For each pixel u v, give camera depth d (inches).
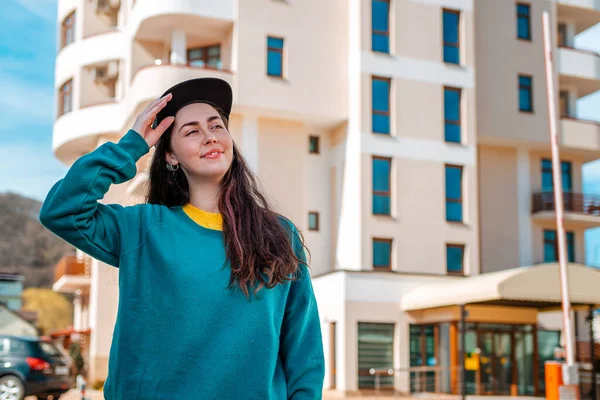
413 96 1109.7
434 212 1097.4
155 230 98.0
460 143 1134.4
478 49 1224.8
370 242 1056.2
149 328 93.9
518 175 1254.3
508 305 958.4
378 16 1109.1
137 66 1128.8
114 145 97.8
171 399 92.4
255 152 1074.7
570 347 665.6
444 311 962.7
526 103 1248.8
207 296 94.6
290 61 1071.6
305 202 1118.4
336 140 1126.4
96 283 1170.6
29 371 641.6
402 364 995.9
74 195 93.4
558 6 1298.0
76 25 1266.0
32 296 2925.7
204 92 104.2
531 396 965.2
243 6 1054.4
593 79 1302.9
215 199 103.0
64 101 1288.1
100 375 1150.3
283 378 103.3
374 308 1000.2
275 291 100.0
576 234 1288.1
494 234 1222.9
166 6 1035.3
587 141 1268.5
